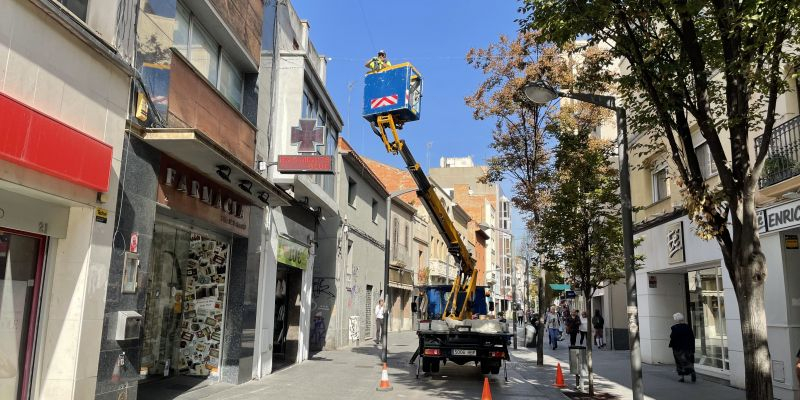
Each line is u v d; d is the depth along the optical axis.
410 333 33.09
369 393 11.16
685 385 12.84
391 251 31.42
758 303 6.05
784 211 10.08
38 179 5.89
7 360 6.18
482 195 71.06
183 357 11.62
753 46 5.98
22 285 6.39
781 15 5.94
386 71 12.19
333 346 20.64
